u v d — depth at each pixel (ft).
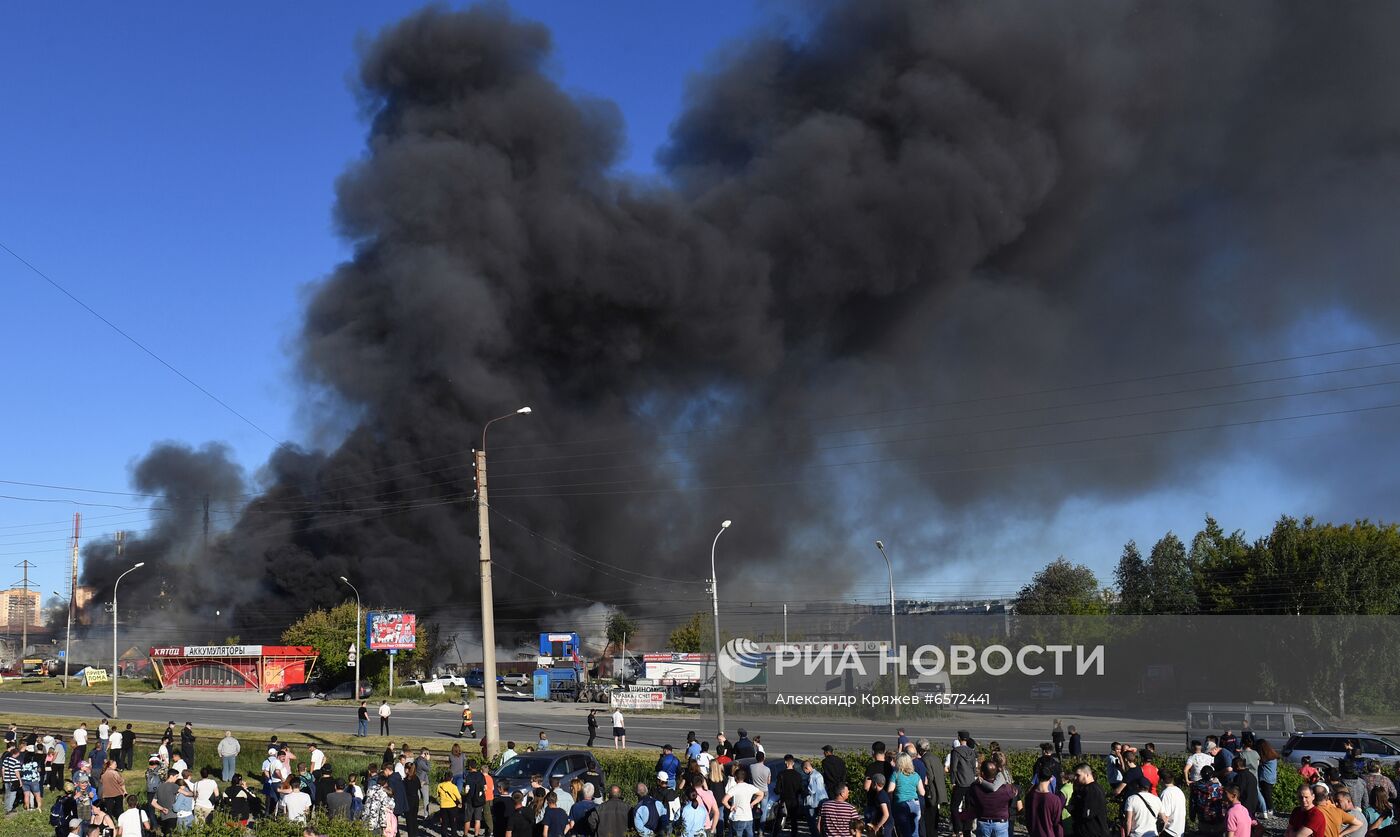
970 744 67.21
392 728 172.55
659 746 143.54
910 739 140.67
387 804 68.23
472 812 73.82
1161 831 49.75
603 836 59.00
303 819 68.85
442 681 297.12
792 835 67.67
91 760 107.14
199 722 186.39
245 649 286.66
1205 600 228.02
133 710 219.20
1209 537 234.99
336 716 201.87
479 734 160.66
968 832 59.57
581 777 75.72
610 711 214.07
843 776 66.85
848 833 52.70
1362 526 214.07
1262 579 216.74
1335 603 205.77
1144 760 72.28
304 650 291.38
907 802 59.26
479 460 99.19
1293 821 41.91
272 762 93.30
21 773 98.07
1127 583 326.24
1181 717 184.03
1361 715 192.13
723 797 66.64
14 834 83.46
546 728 173.47
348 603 280.10
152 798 88.74
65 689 299.38
